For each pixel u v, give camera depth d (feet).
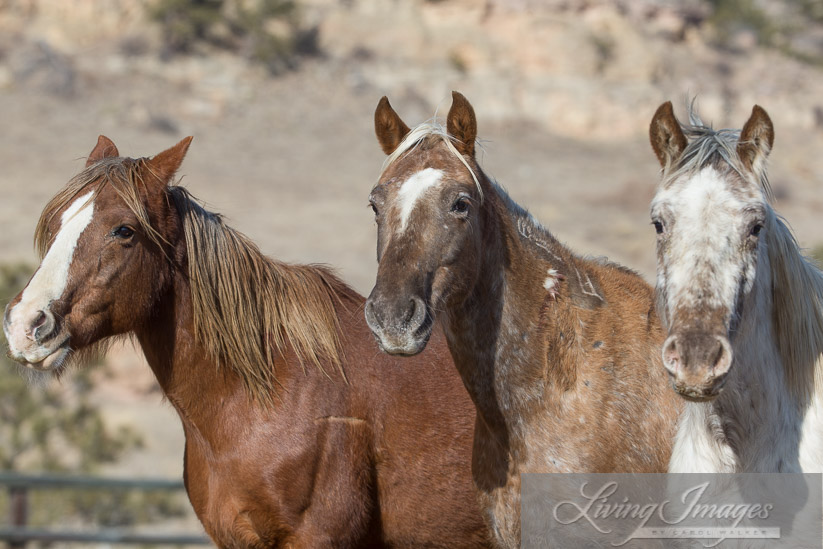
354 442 31.58
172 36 321.73
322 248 202.39
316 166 269.85
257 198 236.43
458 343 27.96
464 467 32.22
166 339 31.24
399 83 325.83
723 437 24.70
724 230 22.67
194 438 32.04
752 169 24.04
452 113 26.96
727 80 353.92
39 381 30.42
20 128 258.57
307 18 346.33
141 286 29.96
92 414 88.94
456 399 32.55
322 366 31.78
